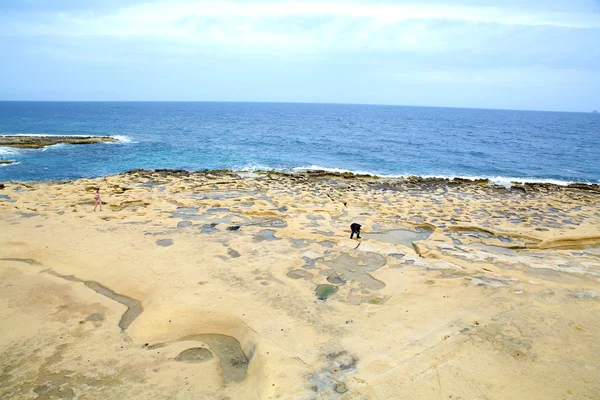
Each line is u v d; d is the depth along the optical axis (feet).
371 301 30.53
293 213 56.18
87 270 35.37
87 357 23.82
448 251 41.96
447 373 21.80
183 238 43.68
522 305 29.35
